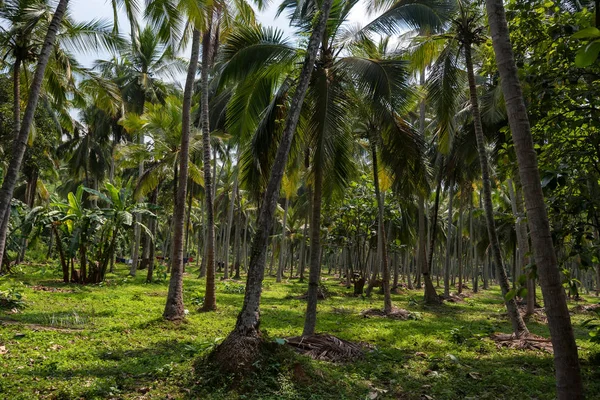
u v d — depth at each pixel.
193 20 9.92
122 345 7.91
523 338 9.74
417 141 9.73
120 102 15.06
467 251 43.72
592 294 40.19
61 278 20.23
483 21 10.35
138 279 23.34
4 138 17.41
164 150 18.14
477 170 18.22
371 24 9.26
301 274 31.97
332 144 8.99
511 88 4.04
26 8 10.61
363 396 5.62
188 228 39.03
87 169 31.98
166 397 5.27
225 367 5.86
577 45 5.08
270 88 9.74
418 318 13.97
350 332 10.73
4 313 10.41
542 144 6.30
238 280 30.00
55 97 14.52
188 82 11.18
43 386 5.36
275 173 6.67
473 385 6.40
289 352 6.31
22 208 20.97
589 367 7.51
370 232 23.77
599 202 5.34
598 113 5.25
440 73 11.54
